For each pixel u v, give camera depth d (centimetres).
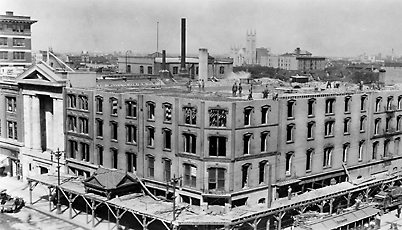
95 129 7012
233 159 5722
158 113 6175
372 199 6875
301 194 6359
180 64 13238
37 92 7900
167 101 6050
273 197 6241
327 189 6425
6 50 10800
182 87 8494
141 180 6394
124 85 8494
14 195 7506
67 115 7444
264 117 6053
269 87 8412
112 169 6581
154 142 6262
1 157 8662
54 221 6325
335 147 6981
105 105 6819
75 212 6706
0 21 10612
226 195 5722
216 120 5719
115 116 6694
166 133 6147
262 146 6094
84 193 6172
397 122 7969
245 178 5972
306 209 6500
